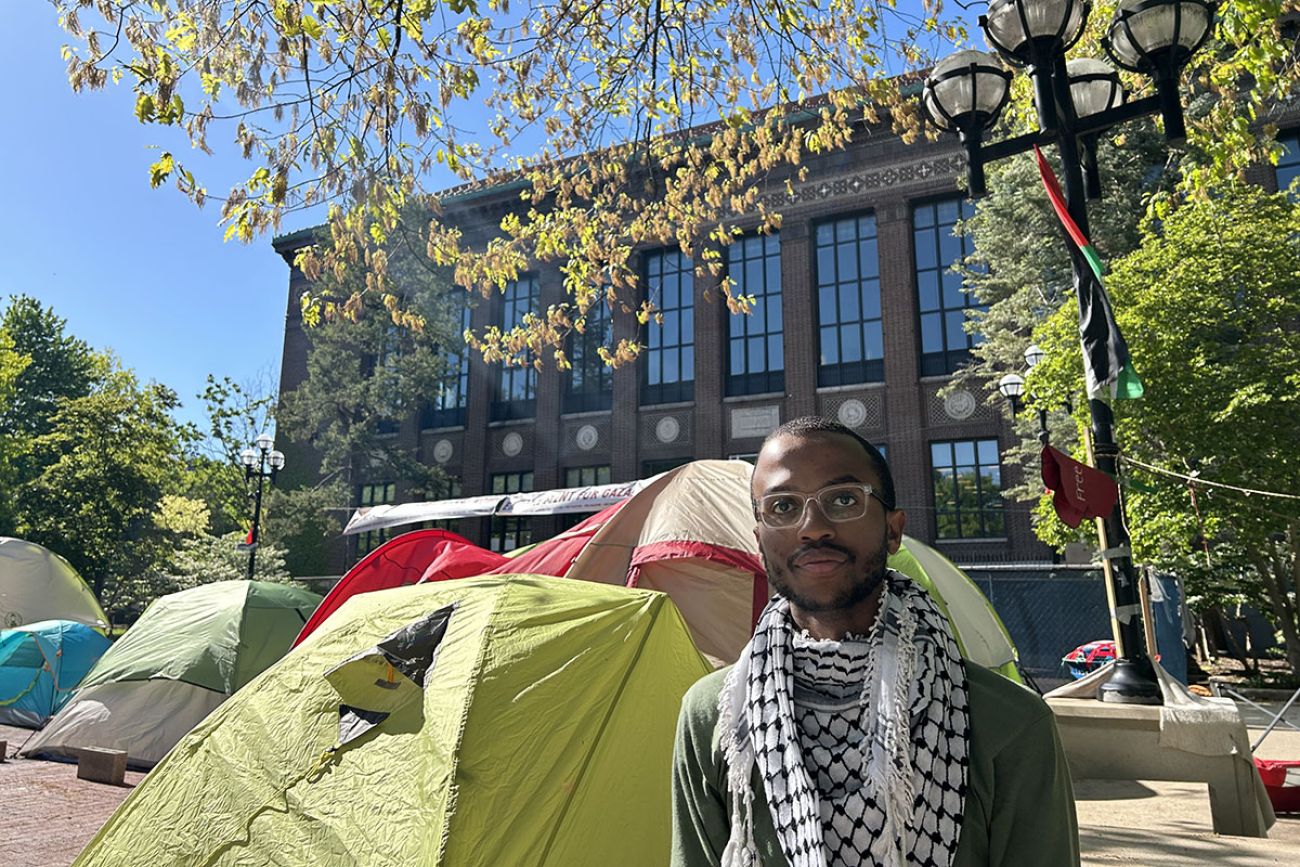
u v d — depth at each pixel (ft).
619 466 90.12
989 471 75.87
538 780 11.41
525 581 14.96
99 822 22.31
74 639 41.93
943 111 23.88
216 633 31.73
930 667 4.45
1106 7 28.71
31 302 158.51
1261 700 44.75
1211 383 43.60
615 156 30.27
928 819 4.04
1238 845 15.85
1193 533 43.04
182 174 19.92
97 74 18.44
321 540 91.30
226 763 13.02
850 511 4.68
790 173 87.35
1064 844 4.19
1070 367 45.03
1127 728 21.63
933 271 82.02
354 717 12.75
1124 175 58.65
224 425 120.88
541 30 25.99
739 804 4.56
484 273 29.96
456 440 100.83
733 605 23.53
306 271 24.31
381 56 20.45
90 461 105.81
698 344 89.25
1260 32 23.61
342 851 11.03
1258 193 46.85
